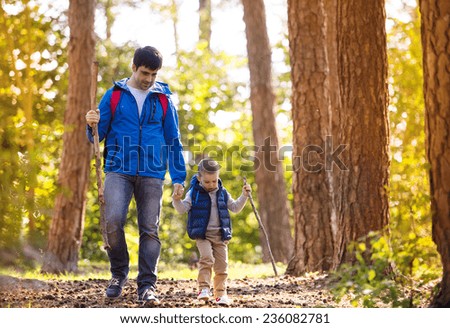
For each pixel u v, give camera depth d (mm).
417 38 17016
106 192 8500
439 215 7363
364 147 11648
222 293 8977
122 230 8508
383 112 11688
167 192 27531
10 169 7168
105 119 8617
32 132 7574
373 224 11562
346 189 11820
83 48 18562
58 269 17828
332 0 16656
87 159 18531
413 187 8945
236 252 33000
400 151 15844
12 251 7164
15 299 9125
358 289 6996
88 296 9578
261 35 24703
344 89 11812
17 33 14680
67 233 18141
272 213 24609
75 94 18438
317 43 15016
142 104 8633
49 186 14133
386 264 6992
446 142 7348
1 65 8742
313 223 14539
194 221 8906
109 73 28688
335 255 12125
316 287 11461
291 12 15219
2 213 7113
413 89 16625
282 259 24406
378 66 11648
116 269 8828
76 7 18625
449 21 7359
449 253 7297
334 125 15867
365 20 11609
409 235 7039
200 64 31281
